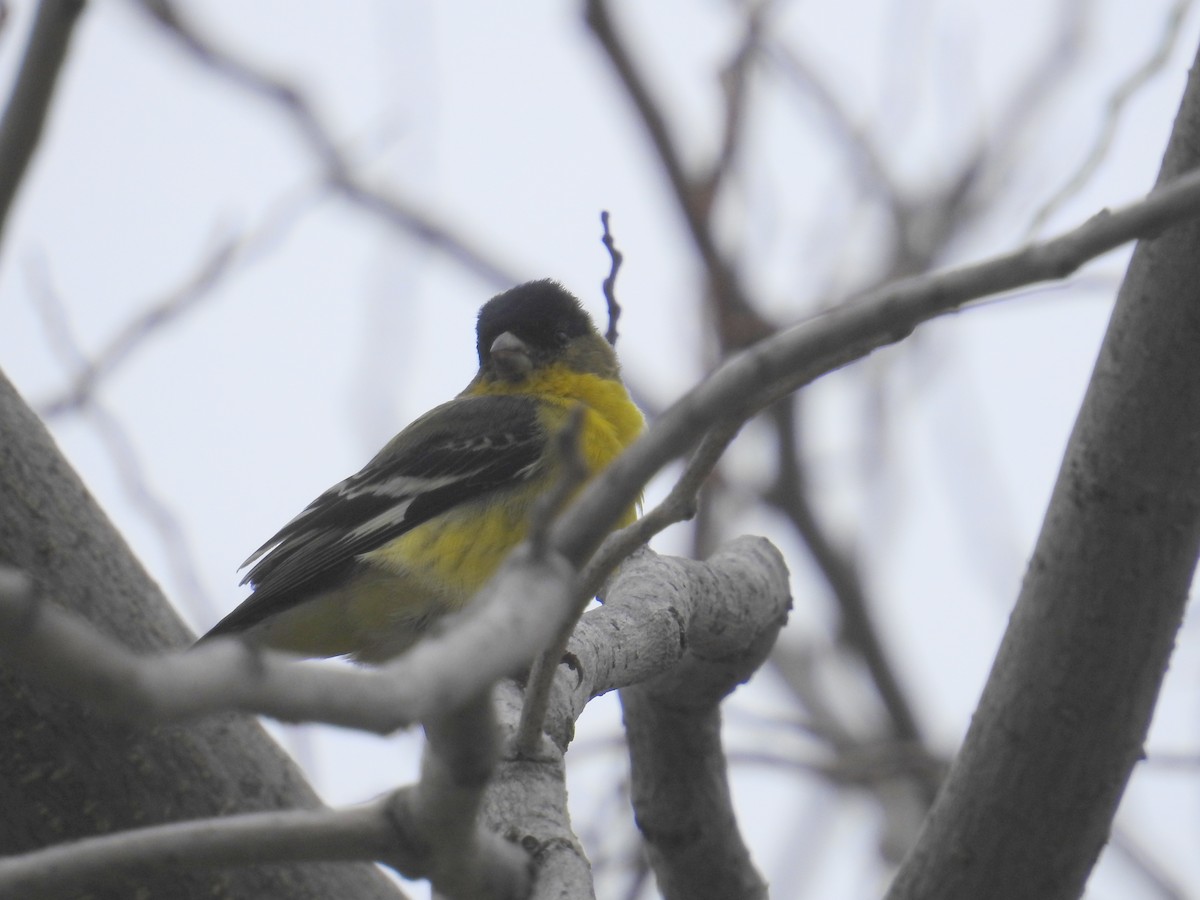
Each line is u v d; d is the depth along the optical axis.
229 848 5.20
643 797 10.46
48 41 6.11
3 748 7.54
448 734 5.09
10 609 3.42
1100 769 8.70
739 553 10.15
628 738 10.34
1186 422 8.22
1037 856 8.85
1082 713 8.62
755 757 13.31
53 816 7.63
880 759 14.95
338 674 3.99
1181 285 8.10
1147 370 8.22
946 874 8.97
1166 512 8.32
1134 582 8.44
